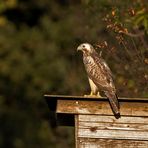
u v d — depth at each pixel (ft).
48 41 89.30
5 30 94.68
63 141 68.49
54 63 85.30
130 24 55.88
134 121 46.60
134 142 46.55
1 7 95.30
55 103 47.65
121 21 55.72
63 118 48.08
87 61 48.78
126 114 46.57
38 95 88.07
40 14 101.55
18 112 91.86
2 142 92.79
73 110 46.57
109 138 46.57
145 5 56.54
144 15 54.29
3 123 92.84
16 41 93.20
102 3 58.75
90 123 46.62
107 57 56.44
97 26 61.00
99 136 46.57
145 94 55.47
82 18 66.13
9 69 91.81
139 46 55.52
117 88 56.44
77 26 67.26
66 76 73.56
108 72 47.88
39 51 88.28
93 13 61.16
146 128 46.55
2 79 92.79
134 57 55.21
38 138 87.92
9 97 92.79
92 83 48.39
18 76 90.79
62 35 84.94
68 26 83.30
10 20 102.17
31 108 89.92
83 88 63.67
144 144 46.52
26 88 90.53
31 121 90.48
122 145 46.52
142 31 56.44
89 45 49.16
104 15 58.03
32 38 92.22
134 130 46.57
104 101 46.65
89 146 46.55
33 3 100.99
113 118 46.62
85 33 62.90
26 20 102.32
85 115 46.65
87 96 47.01
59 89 76.79
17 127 92.32
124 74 56.29
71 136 68.23
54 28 86.38
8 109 92.48
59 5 94.38
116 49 56.44
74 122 47.62
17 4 98.84
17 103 92.27
